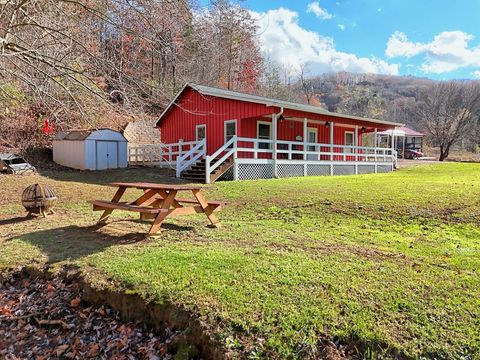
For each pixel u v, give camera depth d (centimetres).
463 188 944
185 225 591
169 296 320
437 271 362
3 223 645
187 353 274
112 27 682
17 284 409
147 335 308
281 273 358
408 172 1734
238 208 739
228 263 389
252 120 1573
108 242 496
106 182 1240
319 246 457
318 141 1945
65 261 425
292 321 273
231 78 2252
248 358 247
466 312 278
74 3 639
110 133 1691
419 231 538
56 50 678
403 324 265
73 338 323
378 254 421
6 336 336
